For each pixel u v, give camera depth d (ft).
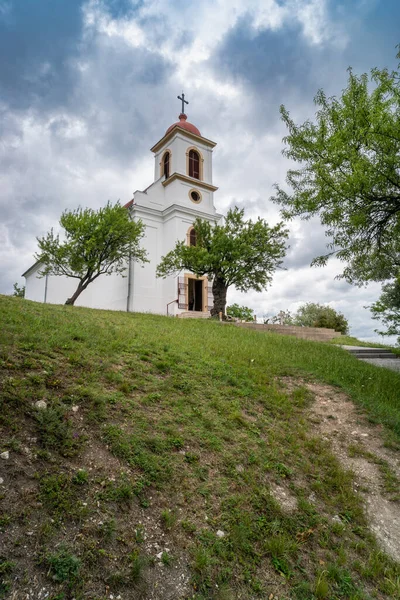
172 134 89.61
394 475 15.62
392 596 10.01
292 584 9.59
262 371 24.62
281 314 88.84
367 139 25.79
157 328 33.14
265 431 16.61
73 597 7.57
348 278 35.37
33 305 30.96
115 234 61.77
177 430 14.24
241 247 62.80
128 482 10.87
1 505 8.68
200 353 25.07
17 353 15.70
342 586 9.89
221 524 10.71
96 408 13.48
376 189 26.58
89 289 86.89
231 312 96.89
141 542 9.30
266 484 13.05
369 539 11.91
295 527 11.53
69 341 19.15
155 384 17.49
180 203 84.64
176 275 78.74
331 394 23.44
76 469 10.57
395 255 36.24
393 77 25.86
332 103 29.78
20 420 11.43
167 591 8.43
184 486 11.66
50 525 8.70
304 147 31.32
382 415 20.92
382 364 37.99
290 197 34.22
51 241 61.72
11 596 7.15
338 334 68.74
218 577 9.11
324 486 13.94
